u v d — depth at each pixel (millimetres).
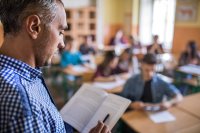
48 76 4434
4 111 498
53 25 640
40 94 668
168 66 4129
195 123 1729
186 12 5664
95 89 1170
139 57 4520
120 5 7746
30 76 623
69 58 4309
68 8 6398
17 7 593
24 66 604
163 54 4738
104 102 1036
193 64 4242
